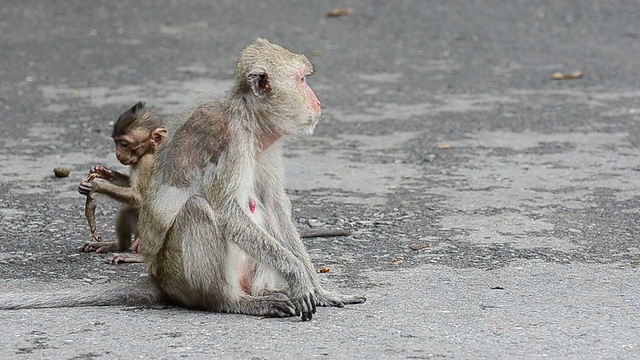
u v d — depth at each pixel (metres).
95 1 31.08
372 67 24.19
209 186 9.54
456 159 16.67
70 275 11.16
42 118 19.38
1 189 14.74
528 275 10.88
